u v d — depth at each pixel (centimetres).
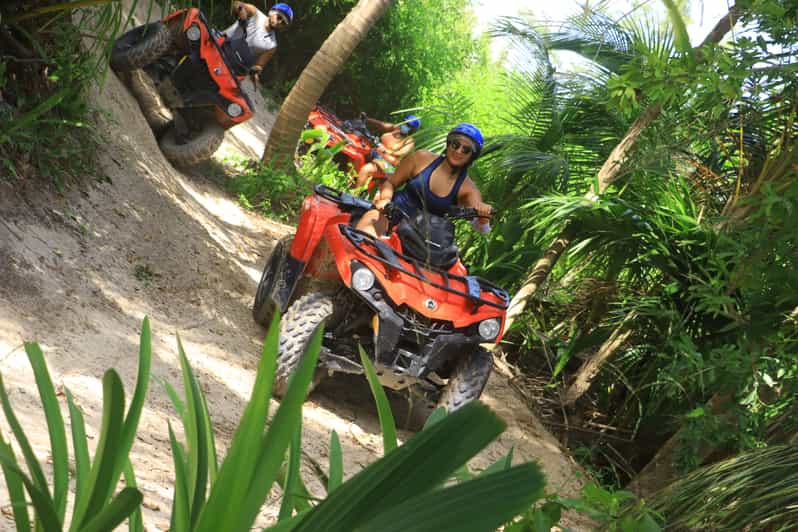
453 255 504
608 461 709
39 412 317
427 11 1647
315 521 67
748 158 602
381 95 1677
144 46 738
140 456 315
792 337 499
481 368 500
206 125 802
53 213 498
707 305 531
